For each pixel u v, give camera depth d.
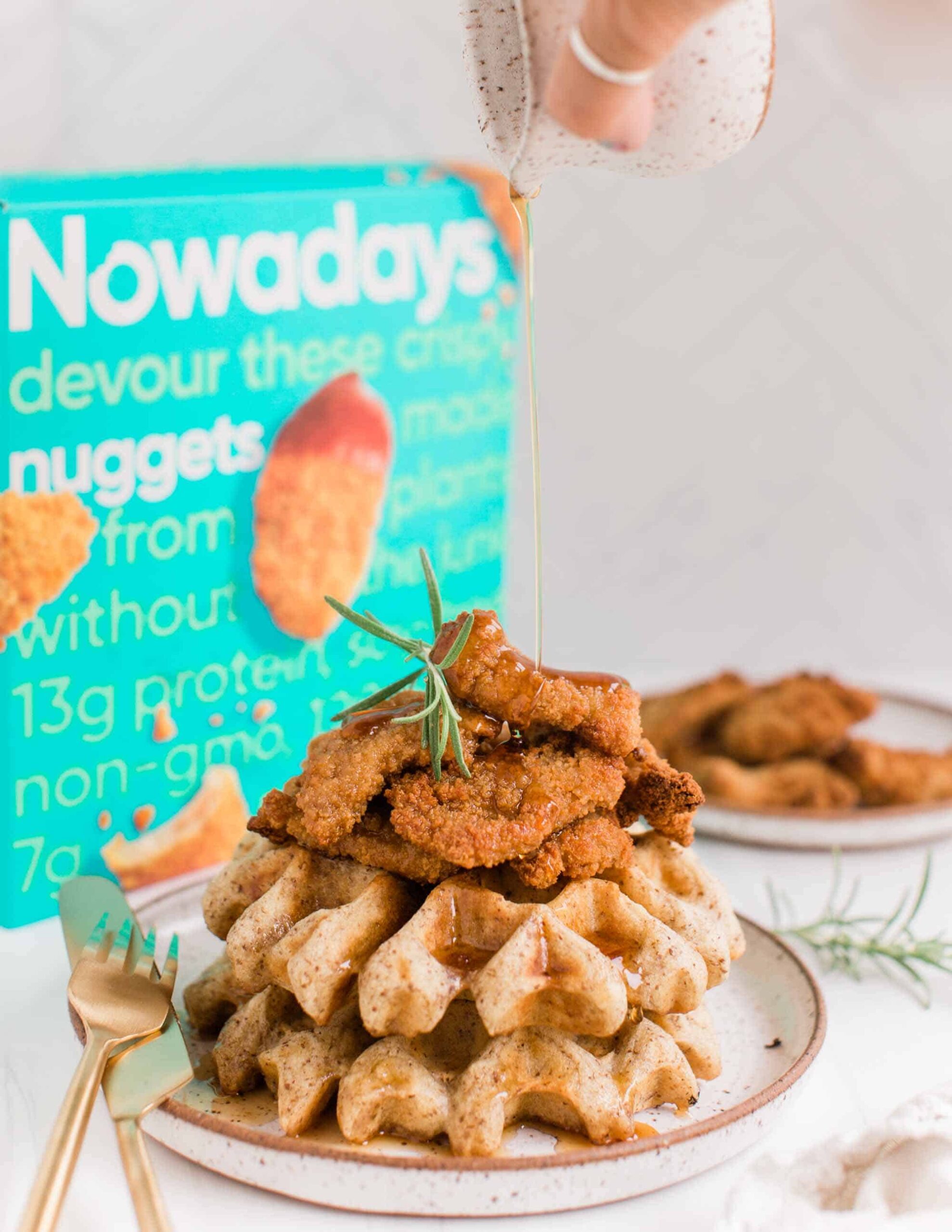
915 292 0.95
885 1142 0.51
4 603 0.62
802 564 1.00
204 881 0.63
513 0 0.51
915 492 0.99
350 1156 0.50
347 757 0.54
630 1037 0.54
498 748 0.55
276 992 0.54
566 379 0.96
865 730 0.81
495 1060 0.52
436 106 0.92
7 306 0.60
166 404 0.64
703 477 0.99
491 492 0.75
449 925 0.53
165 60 0.90
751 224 0.94
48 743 0.64
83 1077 0.51
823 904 0.67
